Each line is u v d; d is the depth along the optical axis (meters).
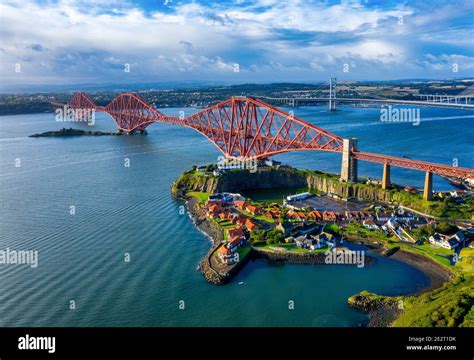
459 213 147.88
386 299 96.81
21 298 98.12
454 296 88.25
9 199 173.62
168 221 148.62
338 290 102.94
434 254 118.44
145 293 100.81
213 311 94.50
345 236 133.88
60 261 116.38
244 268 115.44
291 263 117.38
